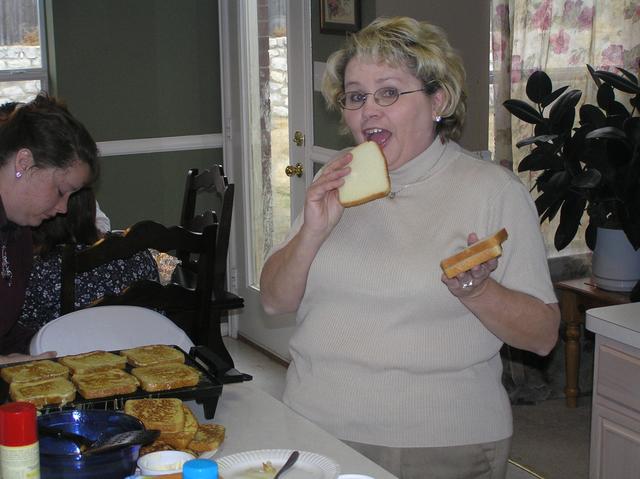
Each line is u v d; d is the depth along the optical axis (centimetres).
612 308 219
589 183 283
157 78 430
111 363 155
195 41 436
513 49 342
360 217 155
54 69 414
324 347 154
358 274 151
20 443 106
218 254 323
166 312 279
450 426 149
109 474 114
